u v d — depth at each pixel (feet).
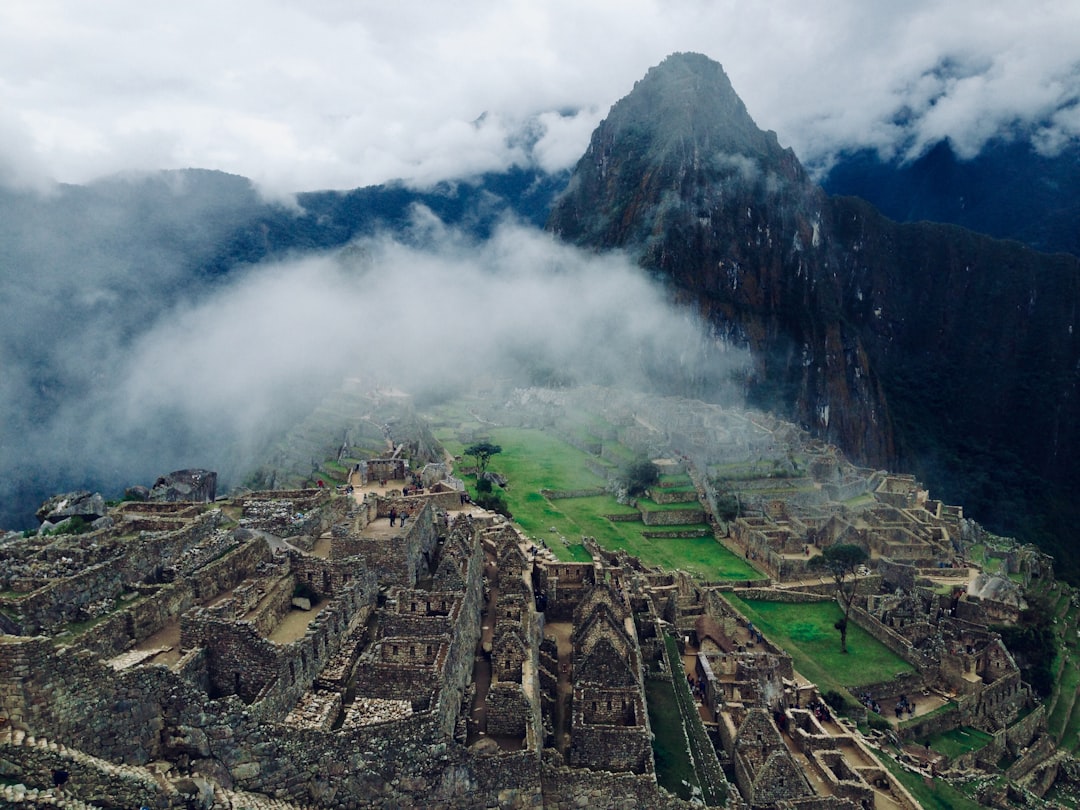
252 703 126.93
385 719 135.44
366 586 174.81
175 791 110.93
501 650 169.27
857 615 378.53
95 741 112.68
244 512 211.61
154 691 120.47
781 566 422.41
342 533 188.85
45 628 134.31
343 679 147.33
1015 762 315.37
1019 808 263.70
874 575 422.00
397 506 234.99
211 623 134.72
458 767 139.85
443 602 172.14
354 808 131.54
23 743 102.94
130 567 157.07
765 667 246.47
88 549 156.56
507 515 388.78
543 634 212.23
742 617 315.17
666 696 214.48
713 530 510.17
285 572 167.94
